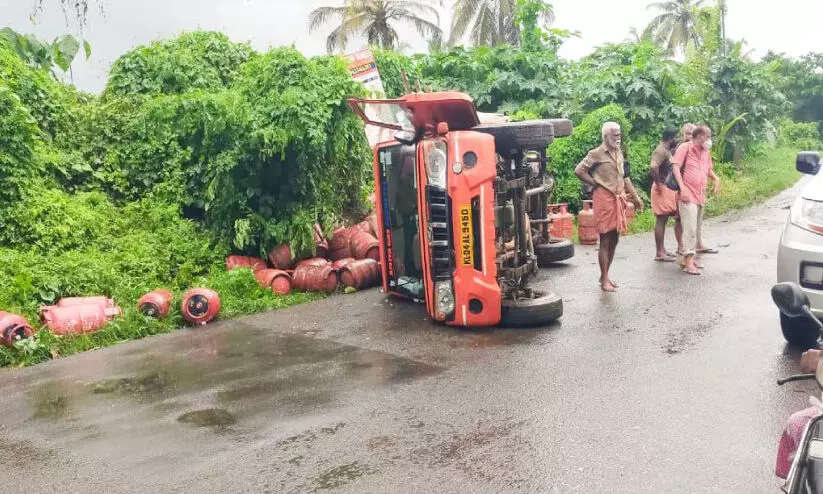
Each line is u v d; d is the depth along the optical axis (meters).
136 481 4.56
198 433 5.27
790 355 6.37
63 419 5.71
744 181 21.02
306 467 4.63
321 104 10.10
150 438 5.22
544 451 4.68
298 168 10.38
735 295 8.55
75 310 8.01
